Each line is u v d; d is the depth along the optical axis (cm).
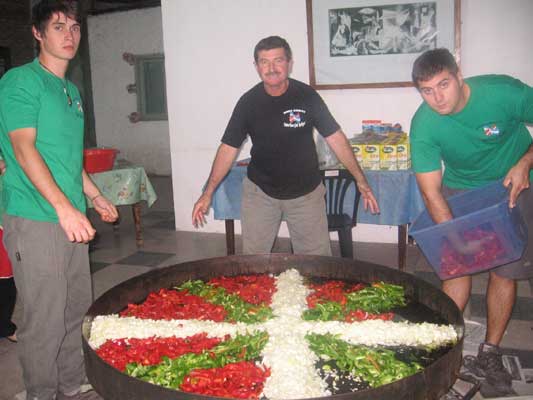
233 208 460
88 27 1043
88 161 500
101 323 219
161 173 1056
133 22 1009
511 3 458
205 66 567
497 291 280
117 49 1033
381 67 502
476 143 256
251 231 334
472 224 226
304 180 321
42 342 239
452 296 298
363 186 327
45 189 212
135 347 203
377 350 205
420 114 262
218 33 554
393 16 488
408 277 248
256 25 538
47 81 229
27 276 233
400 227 432
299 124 308
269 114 307
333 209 432
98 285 447
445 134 256
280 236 571
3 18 994
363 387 180
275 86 296
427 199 264
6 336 338
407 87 500
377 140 443
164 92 1021
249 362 192
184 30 566
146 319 229
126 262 509
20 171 229
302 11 519
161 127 1037
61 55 230
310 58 520
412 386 159
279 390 174
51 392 249
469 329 303
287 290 257
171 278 267
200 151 590
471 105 245
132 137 1064
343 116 526
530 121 254
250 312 239
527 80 467
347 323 222
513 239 228
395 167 423
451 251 234
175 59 576
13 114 215
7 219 235
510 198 229
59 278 238
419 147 262
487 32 468
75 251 254
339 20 504
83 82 1068
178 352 200
